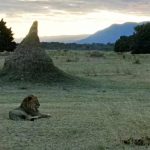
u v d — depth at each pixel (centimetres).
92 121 1761
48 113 1975
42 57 3478
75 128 1619
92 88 3222
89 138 1459
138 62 6200
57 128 1620
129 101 2469
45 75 3384
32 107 1836
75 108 2161
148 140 1412
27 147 1337
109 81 3691
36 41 3544
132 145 1367
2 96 2723
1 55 7175
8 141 1416
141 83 3591
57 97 2681
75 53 8800
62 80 3388
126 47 11331
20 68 3409
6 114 1953
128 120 1773
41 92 2944
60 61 6341
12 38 9400
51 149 1312
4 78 3366
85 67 5284
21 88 3133
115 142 1398
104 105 2267
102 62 6297
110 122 1730
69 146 1349
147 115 1905
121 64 5934
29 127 1638
